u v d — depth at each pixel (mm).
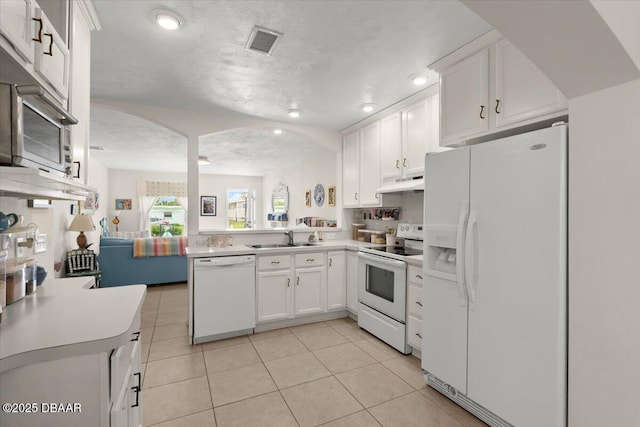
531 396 1495
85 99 1729
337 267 3529
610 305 1222
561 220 1390
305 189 6145
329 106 3232
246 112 3406
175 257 5082
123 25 1859
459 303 1877
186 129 3332
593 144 1274
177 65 2363
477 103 2035
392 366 2432
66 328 1011
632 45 1090
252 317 3018
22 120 981
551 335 1417
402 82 2658
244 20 1820
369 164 3629
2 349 855
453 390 1972
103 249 4688
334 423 1778
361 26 1876
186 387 2127
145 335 3031
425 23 1845
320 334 3080
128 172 7996
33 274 1438
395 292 2703
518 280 1557
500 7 1084
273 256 3152
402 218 3488
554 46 1174
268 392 2076
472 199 1798
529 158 1515
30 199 1820
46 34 1141
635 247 1146
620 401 1191
